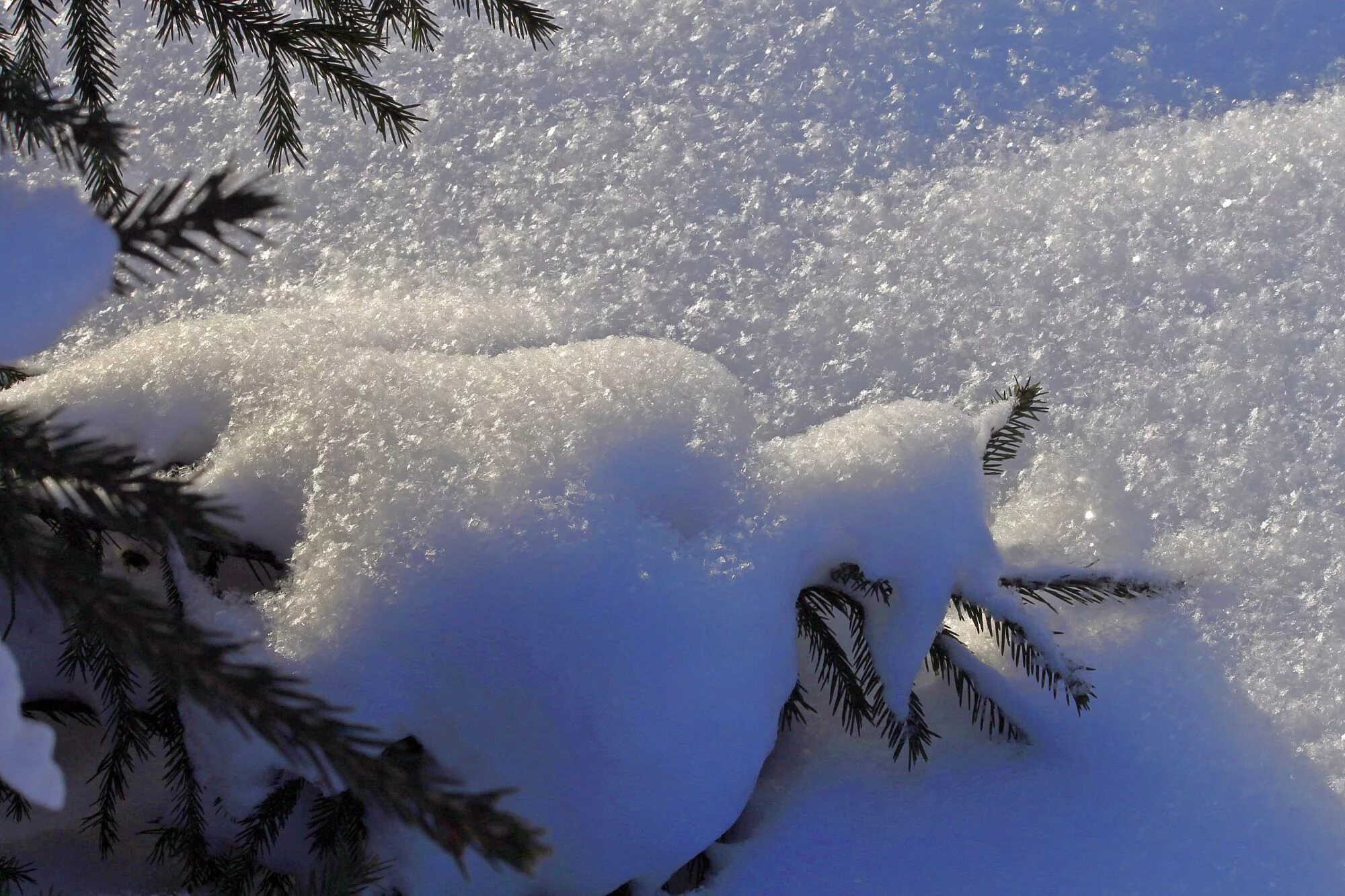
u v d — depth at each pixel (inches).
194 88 94.7
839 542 84.6
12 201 57.7
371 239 92.7
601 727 81.9
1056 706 86.7
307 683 72.7
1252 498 90.3
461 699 82.0
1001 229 94.3
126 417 83.5
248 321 85.4
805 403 91.4
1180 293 93.4
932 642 85.1
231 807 82.4
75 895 83.4
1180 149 96.0
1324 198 94.8
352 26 84.3
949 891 84.9
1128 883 85.0
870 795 85.9
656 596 82.4
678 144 95.3
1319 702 87.5
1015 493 90.4
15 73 80.4
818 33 97.6
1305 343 92.5
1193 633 88.4
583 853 82.5
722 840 85.4
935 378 91.9
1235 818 85.9
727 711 82.7
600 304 92.2
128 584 74.6
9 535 74.4
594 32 97.1
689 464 84.0
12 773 50.7
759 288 93.0
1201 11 99.1
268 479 82.8
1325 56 98.2
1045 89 97.3
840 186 95.0
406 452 82.6
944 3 98.6
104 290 59.3
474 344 89.1
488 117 95.3
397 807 69.2
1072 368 92.1
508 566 82.0
